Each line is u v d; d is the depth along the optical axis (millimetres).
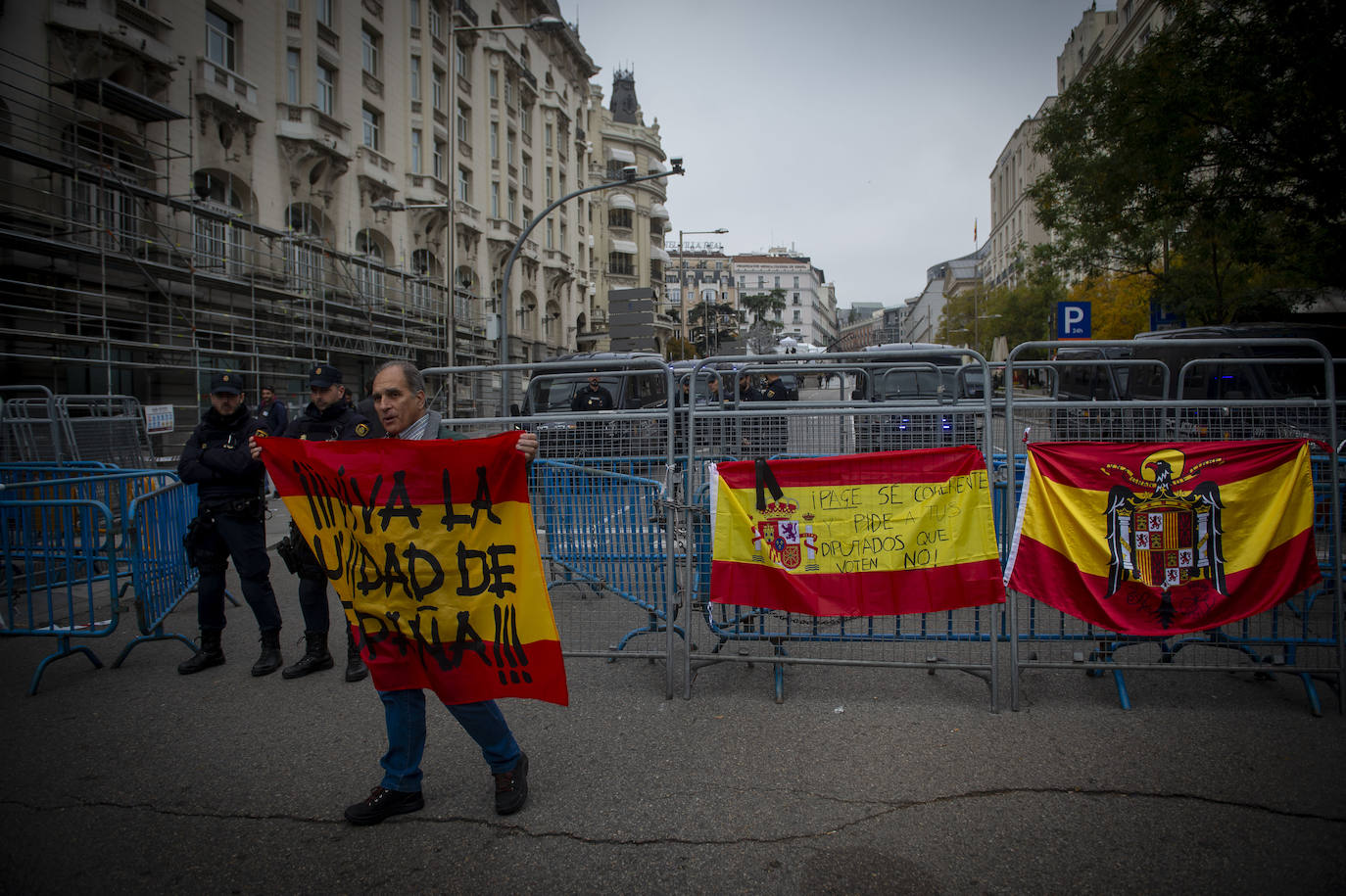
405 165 30562
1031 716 4062
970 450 4246
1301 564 4105
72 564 4906
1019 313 46656
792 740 3812
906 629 5082
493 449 3139
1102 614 4148
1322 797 3174
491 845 2957
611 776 3480
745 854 2863
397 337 28672
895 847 2889
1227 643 4230
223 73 20953
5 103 15203
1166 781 3328
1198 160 12555
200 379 19625
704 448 5324
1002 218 75875
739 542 4371
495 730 3180
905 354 5352
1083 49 54531
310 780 3490
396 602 3156
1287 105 11211
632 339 17984
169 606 5539
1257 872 2689
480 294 37031
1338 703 4031
